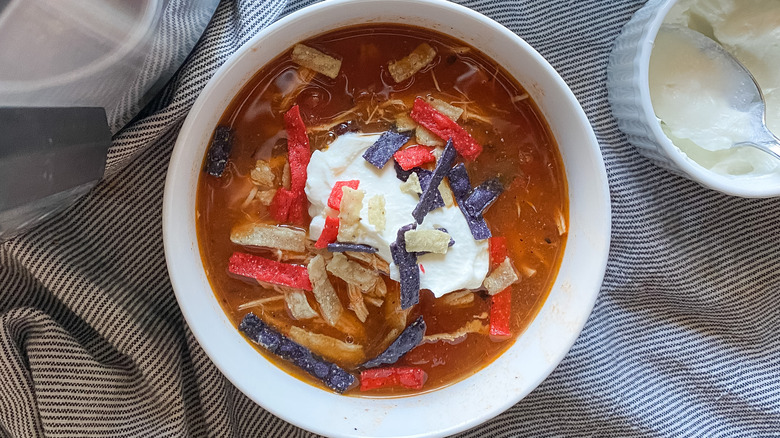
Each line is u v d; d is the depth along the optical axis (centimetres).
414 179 20
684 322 24
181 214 19
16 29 12
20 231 20
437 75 20
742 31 21
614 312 24
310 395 21
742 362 24
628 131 22
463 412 20
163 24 16
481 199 20
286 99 20
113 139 19
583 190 20
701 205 23
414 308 21
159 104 20
